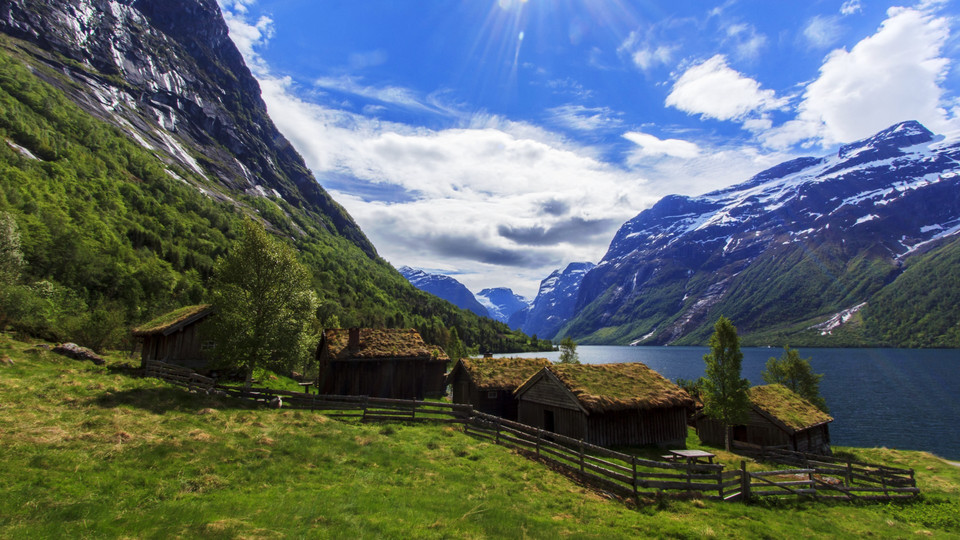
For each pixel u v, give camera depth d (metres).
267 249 32.28
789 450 35.16
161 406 22.73
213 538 10.78
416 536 12.16
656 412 32.62
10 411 18.17
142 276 120.94
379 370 43.38
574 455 22.45
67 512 11.22
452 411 33.16
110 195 171.38
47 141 172.62
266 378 45.12
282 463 17.25
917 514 22.31
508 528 13.55
